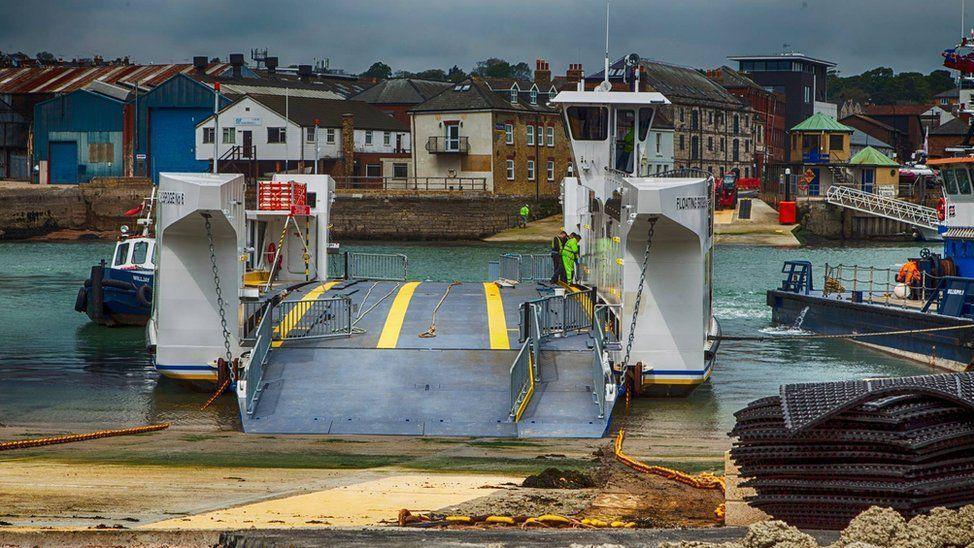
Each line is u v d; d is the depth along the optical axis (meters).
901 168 120.25
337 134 105.81
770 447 11.50
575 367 25.33
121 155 110.94
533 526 12.50
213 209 24.58
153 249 44.59
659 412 25.41
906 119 169.88
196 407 25.66
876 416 11.11
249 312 27.66
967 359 32.09
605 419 22.52
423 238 100.88
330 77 148.50
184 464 18.06
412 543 10.79
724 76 130.25
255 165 102.50
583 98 34.41
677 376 25.73
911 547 9.84
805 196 112.88
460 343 26.61
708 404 26.69
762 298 54.75
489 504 13.85
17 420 24.64
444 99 108.12
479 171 106.06
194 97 107.62
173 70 130.25
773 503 11.41
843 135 119.12
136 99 107.69
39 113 113.25
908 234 102.62
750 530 10.21
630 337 25.72
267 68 138.88
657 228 25.12
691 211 24.94
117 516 12.94
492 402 23.36
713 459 19.27
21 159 127.19
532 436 21.91
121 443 21.00
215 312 26.00
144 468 17.53
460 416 22.72
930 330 33.38
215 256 25.72
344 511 13.34
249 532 11.21
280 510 13.41
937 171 38.38
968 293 33.69
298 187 36.44
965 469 11.16
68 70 134.88
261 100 103.31
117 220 100.56
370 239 100.81
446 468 17.89
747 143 124.44
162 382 29.80
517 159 108.25
